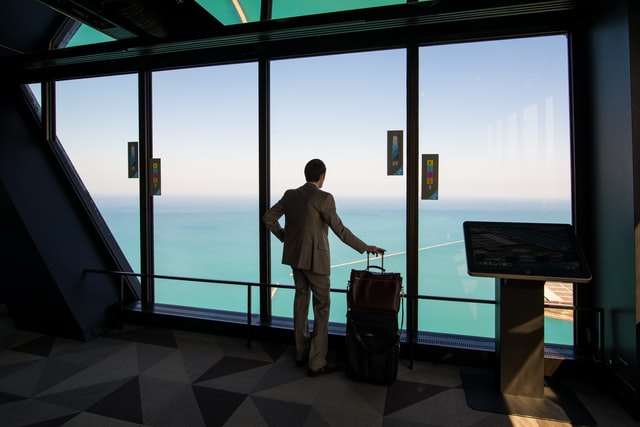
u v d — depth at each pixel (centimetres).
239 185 348
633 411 217
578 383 257
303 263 260
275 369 280
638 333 214
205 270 366
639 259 215
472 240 234
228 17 337
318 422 214
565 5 245
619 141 228
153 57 361
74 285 347
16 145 367
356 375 258
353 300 258
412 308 310
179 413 223
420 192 305
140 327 368
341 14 265
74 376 269
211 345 324
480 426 211
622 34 221
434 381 262
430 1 253
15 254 339
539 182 285
